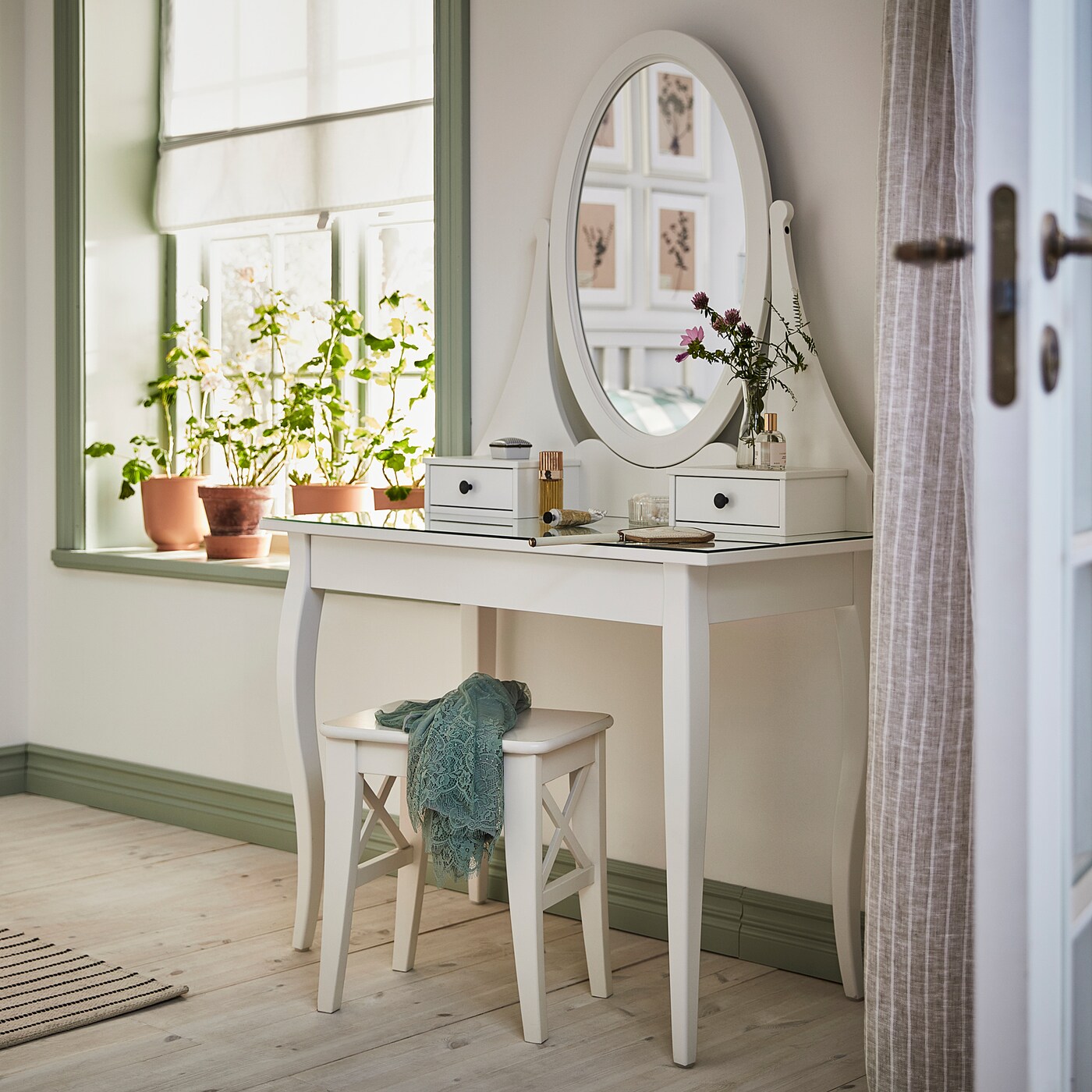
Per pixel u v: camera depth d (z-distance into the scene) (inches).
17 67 164.9
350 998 101.1
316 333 157.3
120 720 158.6
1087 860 54.2
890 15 79.2
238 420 166.7
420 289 147.6
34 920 118.2
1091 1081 55.3
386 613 133.8
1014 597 47.1
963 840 77.1
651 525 103.5
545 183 120.2
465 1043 93.0
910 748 77.4
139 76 165.2
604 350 114.8
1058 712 48.6
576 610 94.2
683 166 108.9
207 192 161.5
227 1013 98.1
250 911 121.2
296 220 158.1
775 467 97.6
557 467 105.4
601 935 100.7
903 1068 78.4
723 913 111.6
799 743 107.3
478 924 118.3
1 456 165.2
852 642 100.5
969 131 75.4
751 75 107.0
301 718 110.4
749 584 92.4
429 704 101.2
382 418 152.0
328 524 107.5
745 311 105.4
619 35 114.8
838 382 103.3
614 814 118.7
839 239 102.7
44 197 164.1
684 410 109.7
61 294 162.1
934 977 77.4
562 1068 89.0
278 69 154.1
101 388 163.6
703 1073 88.4
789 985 104.5
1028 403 46.4
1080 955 54.3
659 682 115.0
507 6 122.1
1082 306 51.6
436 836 93.1
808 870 107.1
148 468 162.7
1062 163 47.6
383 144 144.7
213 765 149.6
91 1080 87.4
